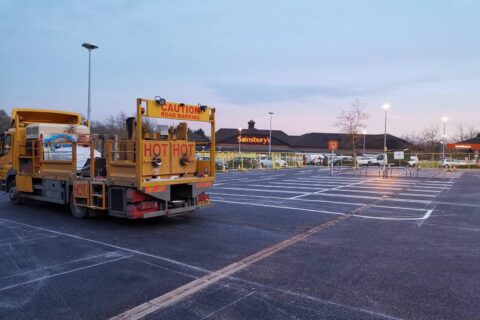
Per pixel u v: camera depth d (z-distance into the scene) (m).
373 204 13.39
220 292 4.99
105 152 9.54
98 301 4.70
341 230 8.94
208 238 8.07
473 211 11.91
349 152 79.94
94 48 22.30
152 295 4.89
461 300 4.73
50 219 10.19
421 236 8.31
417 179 26.27
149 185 8.69
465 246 7.43
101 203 9.53
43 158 11.45
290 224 9.66
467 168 45.16
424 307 4.52
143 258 6.55
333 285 5.24
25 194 12.43
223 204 13.27
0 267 6.04
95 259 6.48
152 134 9.23
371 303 4.63
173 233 8.55
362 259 6.51
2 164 13.45
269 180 24.70
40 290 5.07
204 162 10.34
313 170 39.88
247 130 88.31
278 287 5.16
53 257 6.59
